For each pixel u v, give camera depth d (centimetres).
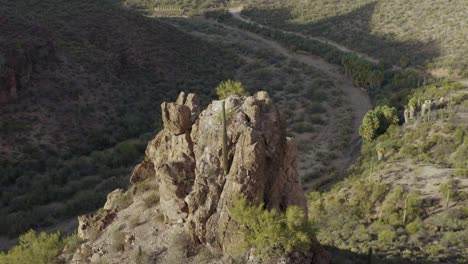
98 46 10344
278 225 2380
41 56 8719
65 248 3203
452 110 7212
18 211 5641
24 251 3219
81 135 7656
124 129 8200
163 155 3011
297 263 2405
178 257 2575
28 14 10044
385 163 6012
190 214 2630
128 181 6294
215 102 2772
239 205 2391
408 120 7394
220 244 2530
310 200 5631
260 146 2439
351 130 8550
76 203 5744
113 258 2769
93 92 8825
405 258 3597
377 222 4556
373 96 10350
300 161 7312
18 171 6384
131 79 9969
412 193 4950
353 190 5419
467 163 5450
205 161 2614
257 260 2381
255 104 2608
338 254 3562
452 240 3962
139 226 2914
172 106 2777
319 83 11256
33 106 7762
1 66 7594
